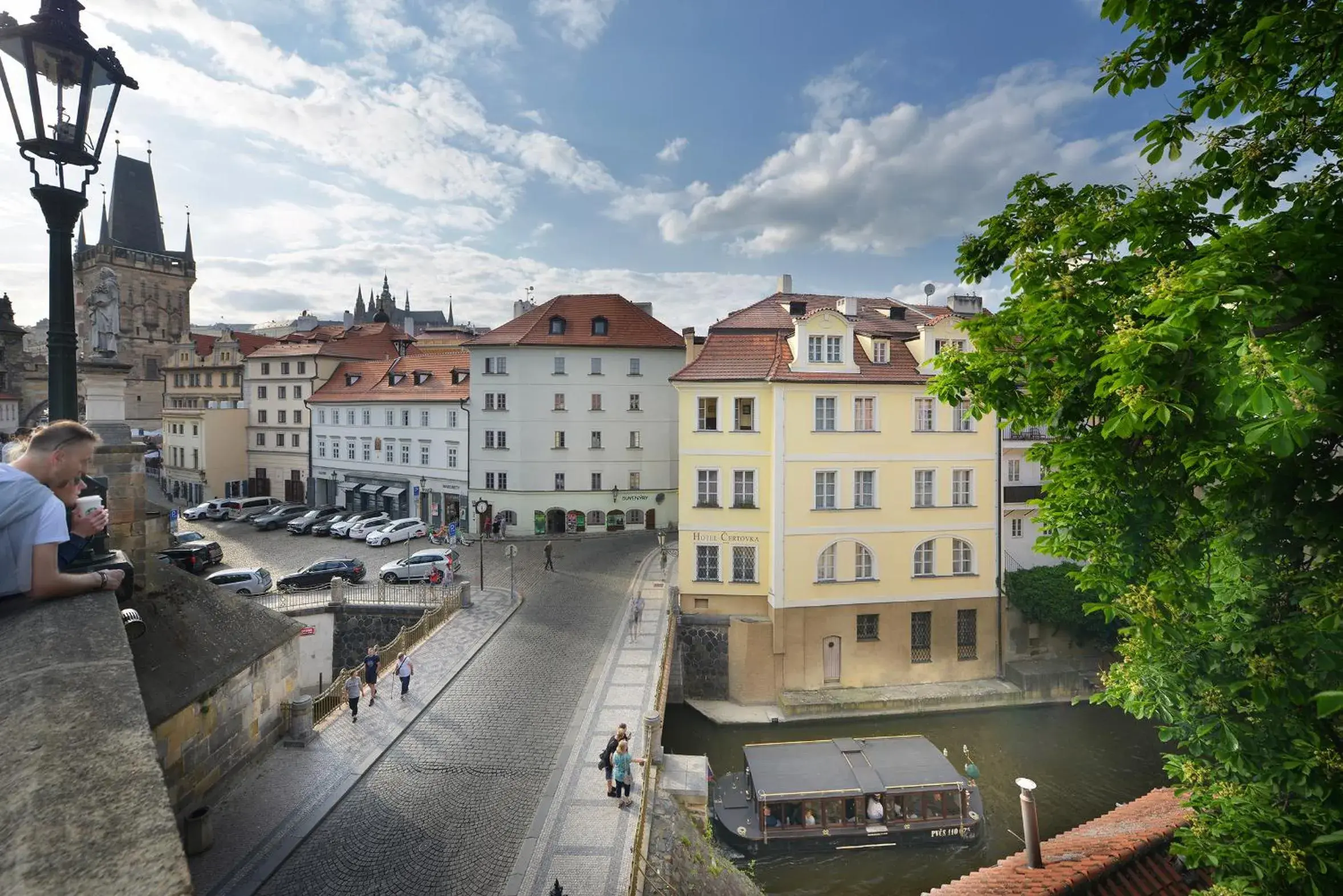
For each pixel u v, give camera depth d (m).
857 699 32.38
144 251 102.56
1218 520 8.26
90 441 4.93
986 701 33.28
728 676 33.47
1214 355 6.56
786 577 33.06
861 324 37.88
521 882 14.59
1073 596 34.28
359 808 17.31
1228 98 7.70
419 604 34.69
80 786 2.07
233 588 37.47
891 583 34.00
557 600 37.03
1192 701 8.18
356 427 67.62
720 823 23.47
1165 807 17.97
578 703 24.00
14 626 3.47
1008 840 24.31
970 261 10.85
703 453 33.97
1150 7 7.45
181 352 83.31
